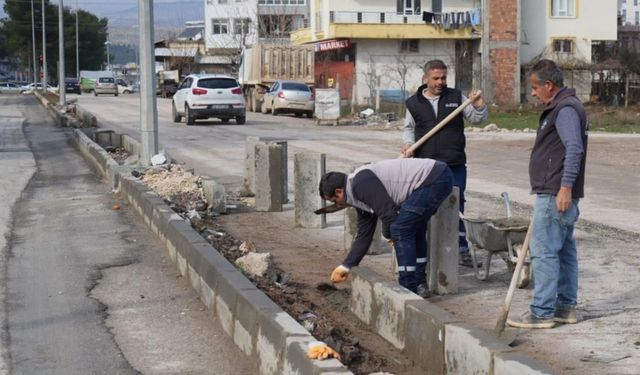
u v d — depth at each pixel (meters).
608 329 6.68
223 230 11.45
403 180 7.19
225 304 7.24
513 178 16.98
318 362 5.28
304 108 41.66
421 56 59.44
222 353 6.75
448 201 7.80
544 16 59.22
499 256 9.20
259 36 78.38
